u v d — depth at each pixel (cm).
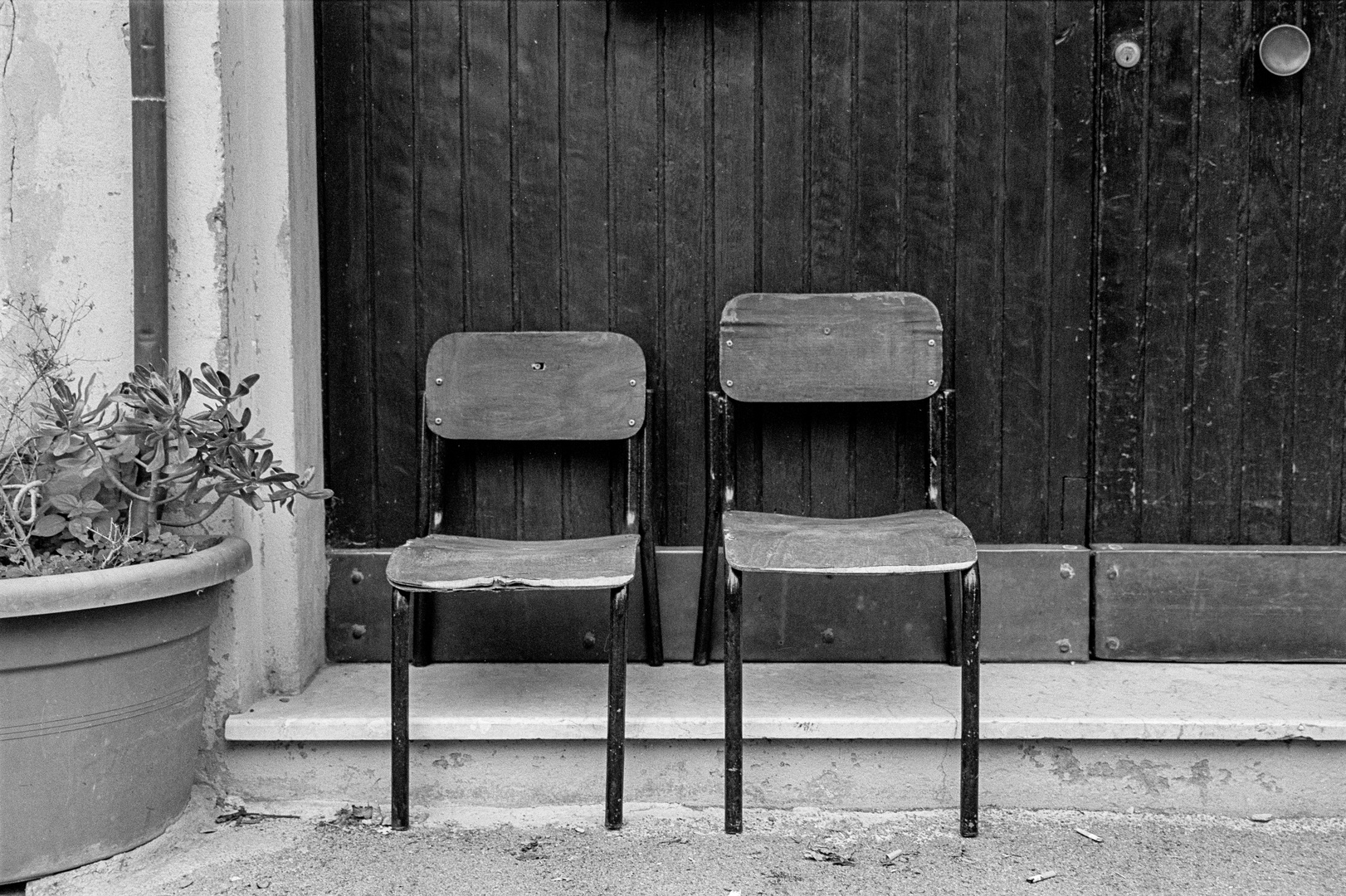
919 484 250
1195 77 242
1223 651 247
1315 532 249
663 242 247
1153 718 213
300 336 234
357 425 250
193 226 213
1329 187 243
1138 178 244
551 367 239
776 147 245
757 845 203
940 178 245
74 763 182
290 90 228
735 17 243
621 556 204
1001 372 248
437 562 203
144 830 195
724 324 238
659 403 251
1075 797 218
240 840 205
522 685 236
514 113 245
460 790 219
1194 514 249
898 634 249
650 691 230
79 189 215
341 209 246
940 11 242
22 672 175
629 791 219
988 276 246
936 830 210
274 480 198
